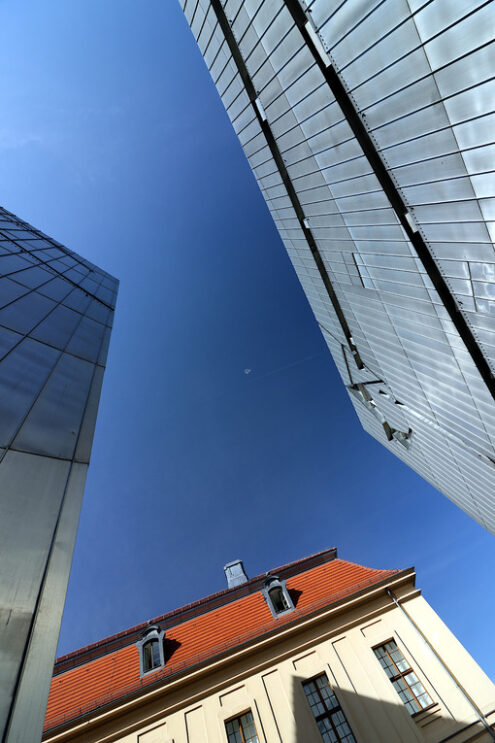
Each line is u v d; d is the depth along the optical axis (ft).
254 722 39.55
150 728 40.14
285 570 62.13
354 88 24.04
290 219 48.01
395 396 67.21
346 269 44.50
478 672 40.57
